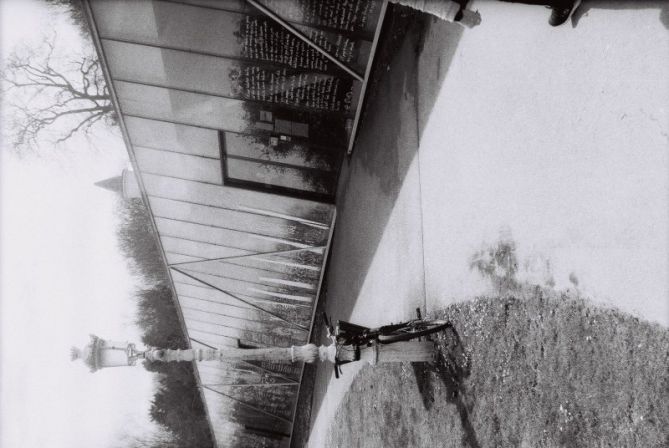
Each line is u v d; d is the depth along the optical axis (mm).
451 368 4523
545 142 3221
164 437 26953
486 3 3922
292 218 8875
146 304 23062
